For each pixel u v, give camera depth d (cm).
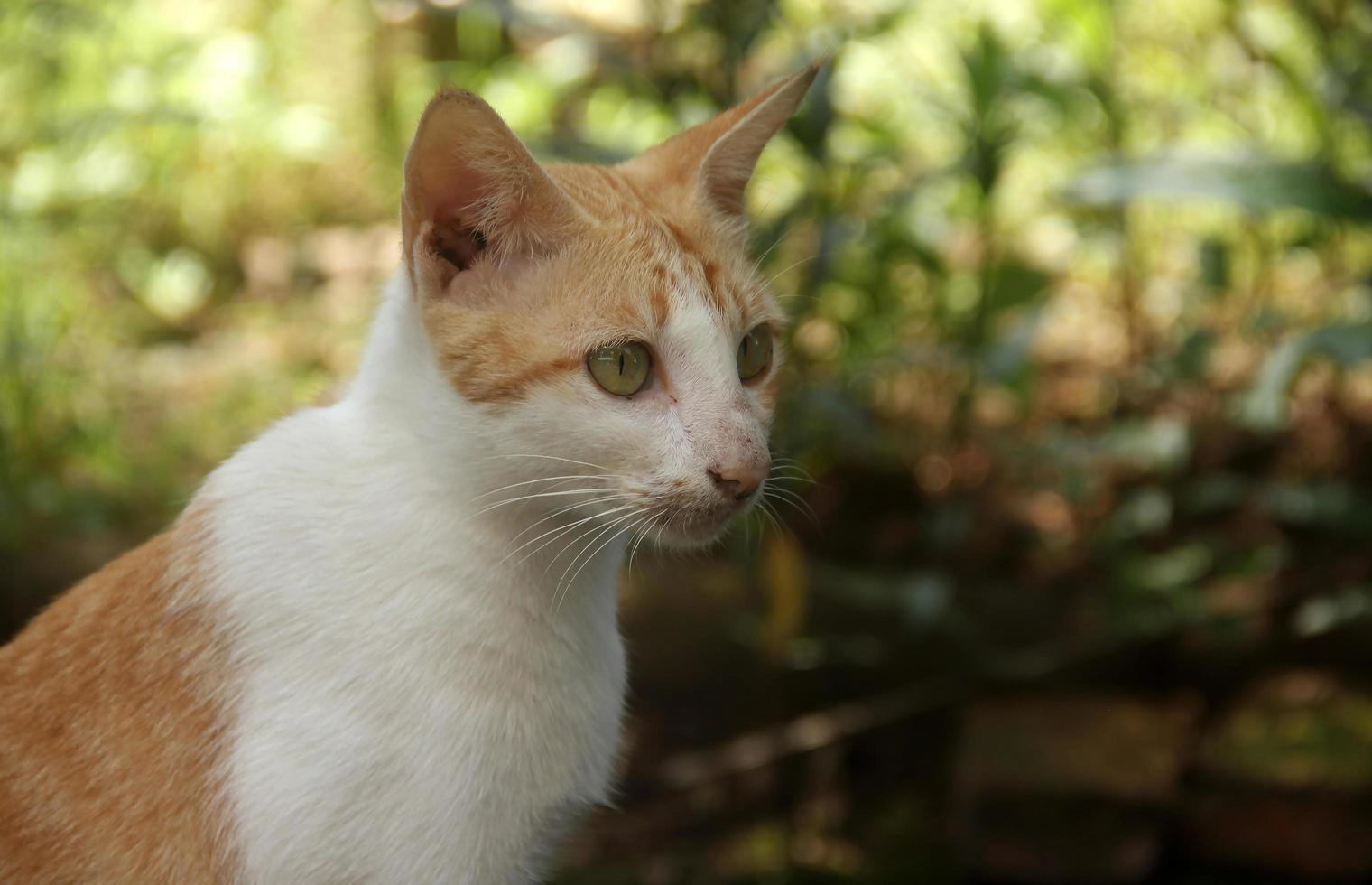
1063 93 118
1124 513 118
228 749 79
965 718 113
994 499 127
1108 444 115
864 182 120
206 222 183
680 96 119
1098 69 129
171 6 200
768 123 86
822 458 120
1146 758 108
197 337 169
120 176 178
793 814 113
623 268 81
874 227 118
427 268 80
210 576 80
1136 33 140
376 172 185
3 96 174
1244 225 130
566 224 81
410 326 81
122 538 126
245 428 142
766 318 85
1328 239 122
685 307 81
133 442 143
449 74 163
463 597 80
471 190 81
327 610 79
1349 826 105
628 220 82
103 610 82
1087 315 148
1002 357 112
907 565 123
